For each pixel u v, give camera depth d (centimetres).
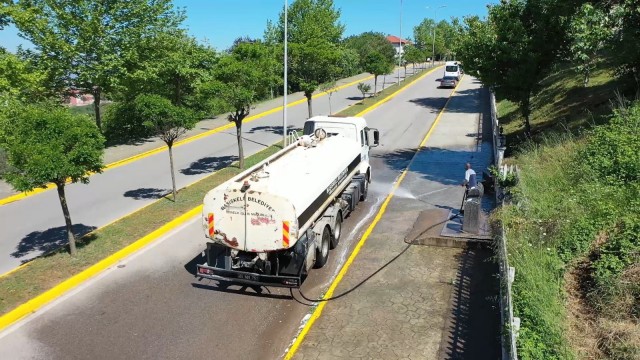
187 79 2819
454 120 2880
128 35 2338
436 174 1762
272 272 923
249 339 787
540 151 1479
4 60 1973
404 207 1410
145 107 1348
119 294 928
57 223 1338
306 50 2420
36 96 2142
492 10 1736
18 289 920
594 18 1262
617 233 873
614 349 642
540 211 1028
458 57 1872
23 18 2100
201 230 1245
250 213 880
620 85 1792
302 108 3453
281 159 1116
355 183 1379
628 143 1158
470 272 990
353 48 6256
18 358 735
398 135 2505
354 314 852
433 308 861
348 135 1498
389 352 741
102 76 2308
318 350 752
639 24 1305
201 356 743
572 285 811
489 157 1997
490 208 1329
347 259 1076
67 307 881
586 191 1038
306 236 941
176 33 2778
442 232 1162
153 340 782
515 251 880
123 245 1126
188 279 990
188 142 2427
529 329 685
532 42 1611
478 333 781
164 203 1432
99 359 734
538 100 2434
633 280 739
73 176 993
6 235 1258
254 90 1692
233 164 1931
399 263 1045
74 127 995
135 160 2073
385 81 5153
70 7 2225
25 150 926
